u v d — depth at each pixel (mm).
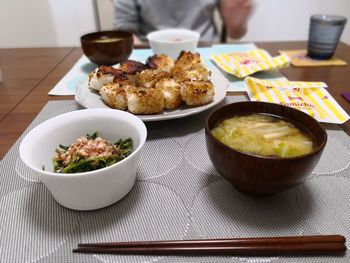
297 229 435
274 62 980
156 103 663
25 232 433
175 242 407
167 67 854
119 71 786
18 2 2252
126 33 1085
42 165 491
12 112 753
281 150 457
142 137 483
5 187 517
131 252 400
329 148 613
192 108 703
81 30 2395
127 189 491
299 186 516
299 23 2350
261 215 459
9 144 625
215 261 393
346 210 467
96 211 467
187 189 514
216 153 446
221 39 1666
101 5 2238
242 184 451
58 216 459
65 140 549
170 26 1645
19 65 1083
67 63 1098
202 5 1615
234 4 1623
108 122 560
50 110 756
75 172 470
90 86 792
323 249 394
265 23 2348
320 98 772
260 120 542
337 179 532
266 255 398
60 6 2299
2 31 2361
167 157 595
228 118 545
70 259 396
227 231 434
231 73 938
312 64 1051
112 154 506
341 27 1047
